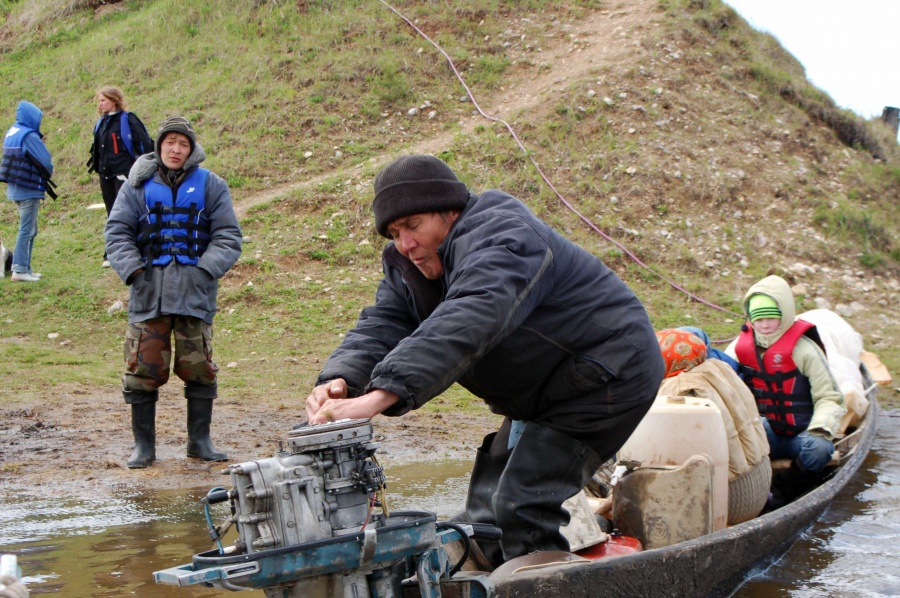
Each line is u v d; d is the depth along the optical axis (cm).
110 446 688
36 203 1212
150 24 1966
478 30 1847
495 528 314
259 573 241
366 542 253
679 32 1775
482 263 292
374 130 1595
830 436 560
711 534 409
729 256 1336
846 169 1608
